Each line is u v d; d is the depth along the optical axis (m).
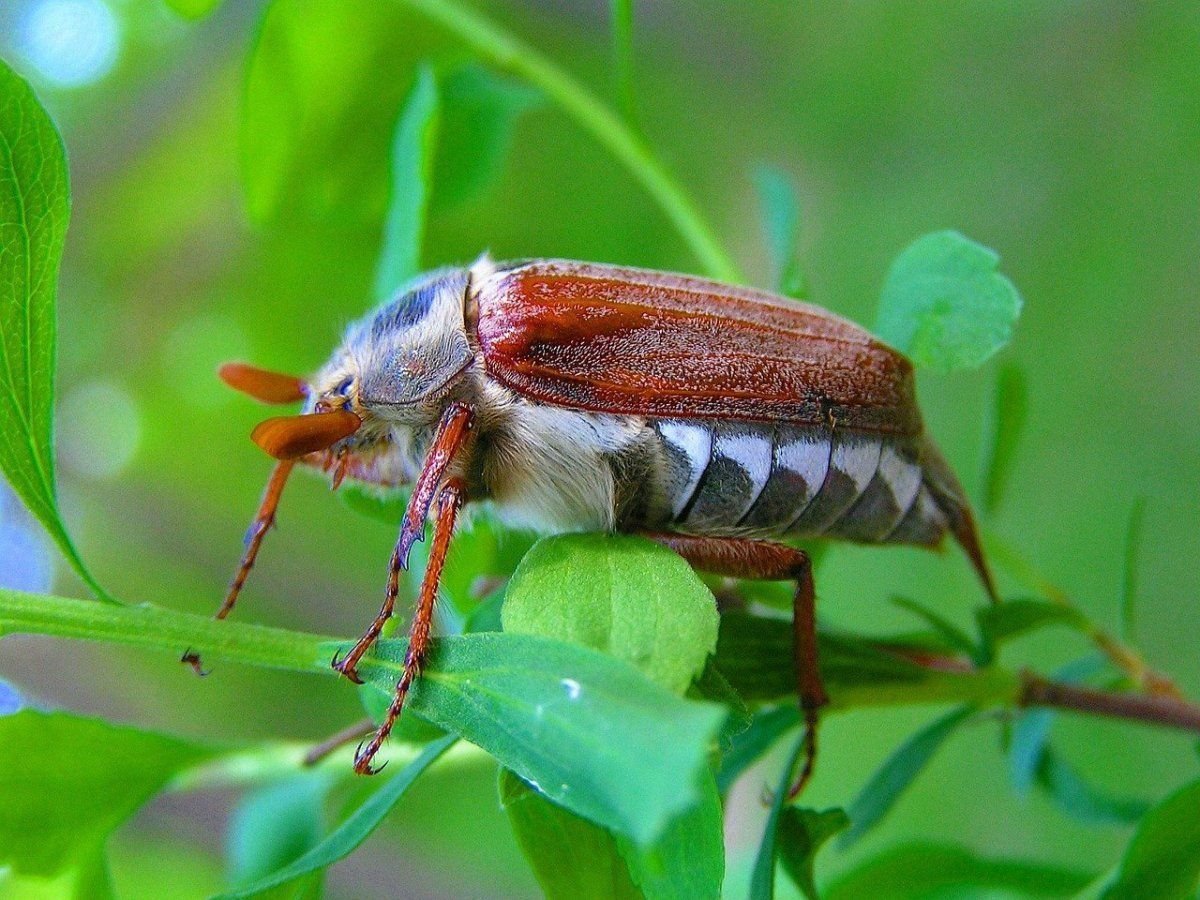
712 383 0.07
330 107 0.09
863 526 0.08
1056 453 0.15
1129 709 0.07
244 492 0.20
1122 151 0.16
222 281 0.17
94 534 0.21
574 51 0.15
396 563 0.07
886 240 0.17
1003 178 0.16
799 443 0.07
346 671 0.06
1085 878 0.08
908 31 0.18
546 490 0.08
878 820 0.07
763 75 0.18
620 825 0.05
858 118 0.18
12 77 0.06
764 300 0.08
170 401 0.19
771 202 0.09
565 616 0.06
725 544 0.07
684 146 0.18
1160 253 0.15
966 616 0.15
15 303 0.06
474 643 0.06
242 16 0.15
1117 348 0.15
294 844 0.07
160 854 0.16
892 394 0.07
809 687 0.07
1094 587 0.14
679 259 0.14
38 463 0.06
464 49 0.09
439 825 0.19
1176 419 0.14
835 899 0.08
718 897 0.06
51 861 0.07
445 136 0.09
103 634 0.06
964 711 0.07
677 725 0.05
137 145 0.16
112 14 0.16
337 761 0.07
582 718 0.05
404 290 0.08
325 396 0.08
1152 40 0.16
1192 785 0.06
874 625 0.16
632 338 0.07
